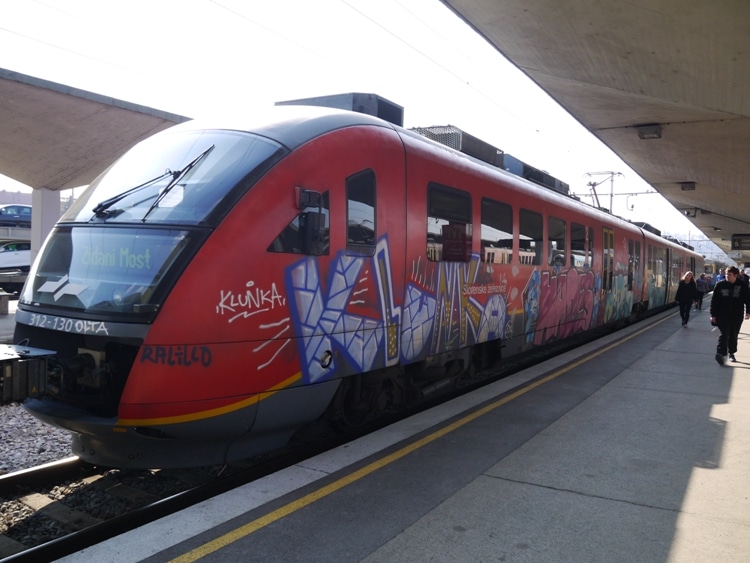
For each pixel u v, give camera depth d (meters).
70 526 4.12
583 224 11.32
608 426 5.86
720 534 3.60
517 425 5.84
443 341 6.48
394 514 3.82
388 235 5.57
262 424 4.44
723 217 33.75
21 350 4.07
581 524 3.72
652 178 21.47
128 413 3.97
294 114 5.23
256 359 4.32
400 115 7.14
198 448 4.30
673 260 23.62
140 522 4.01
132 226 4.39
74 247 4.63
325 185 4.88
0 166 16.48
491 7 8.62
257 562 3.21
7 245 27.16
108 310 4.14
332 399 5.35
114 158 16.23
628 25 8.42
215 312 4.12
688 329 15.37
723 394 7.32
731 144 14.52
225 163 4.62
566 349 12.45
